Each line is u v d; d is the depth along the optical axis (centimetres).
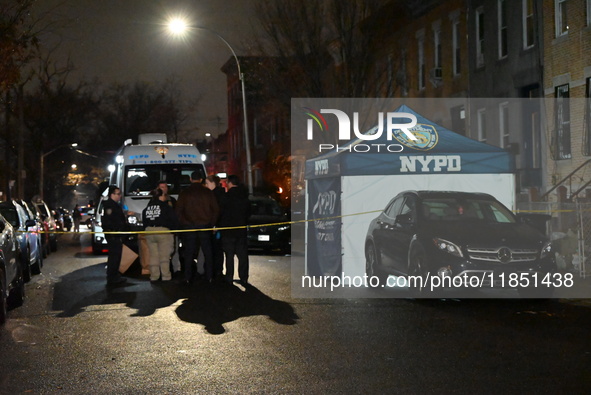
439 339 931
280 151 4294
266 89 3516
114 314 1176
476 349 870
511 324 1035
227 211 1551
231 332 1001
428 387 704
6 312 1171
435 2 3269
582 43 2294
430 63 3369
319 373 764
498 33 2786
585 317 1093
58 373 786
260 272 1797
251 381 738
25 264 1681
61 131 6244
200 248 1681
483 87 2900
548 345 889
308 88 3312
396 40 3409
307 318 1101
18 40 1995
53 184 8012
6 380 757
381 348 881
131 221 2088
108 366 815
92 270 1973
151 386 726
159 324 1075
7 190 4062
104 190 2797
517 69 2656
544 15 2477
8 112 4147
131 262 1631
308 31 3262
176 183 2167
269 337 960
